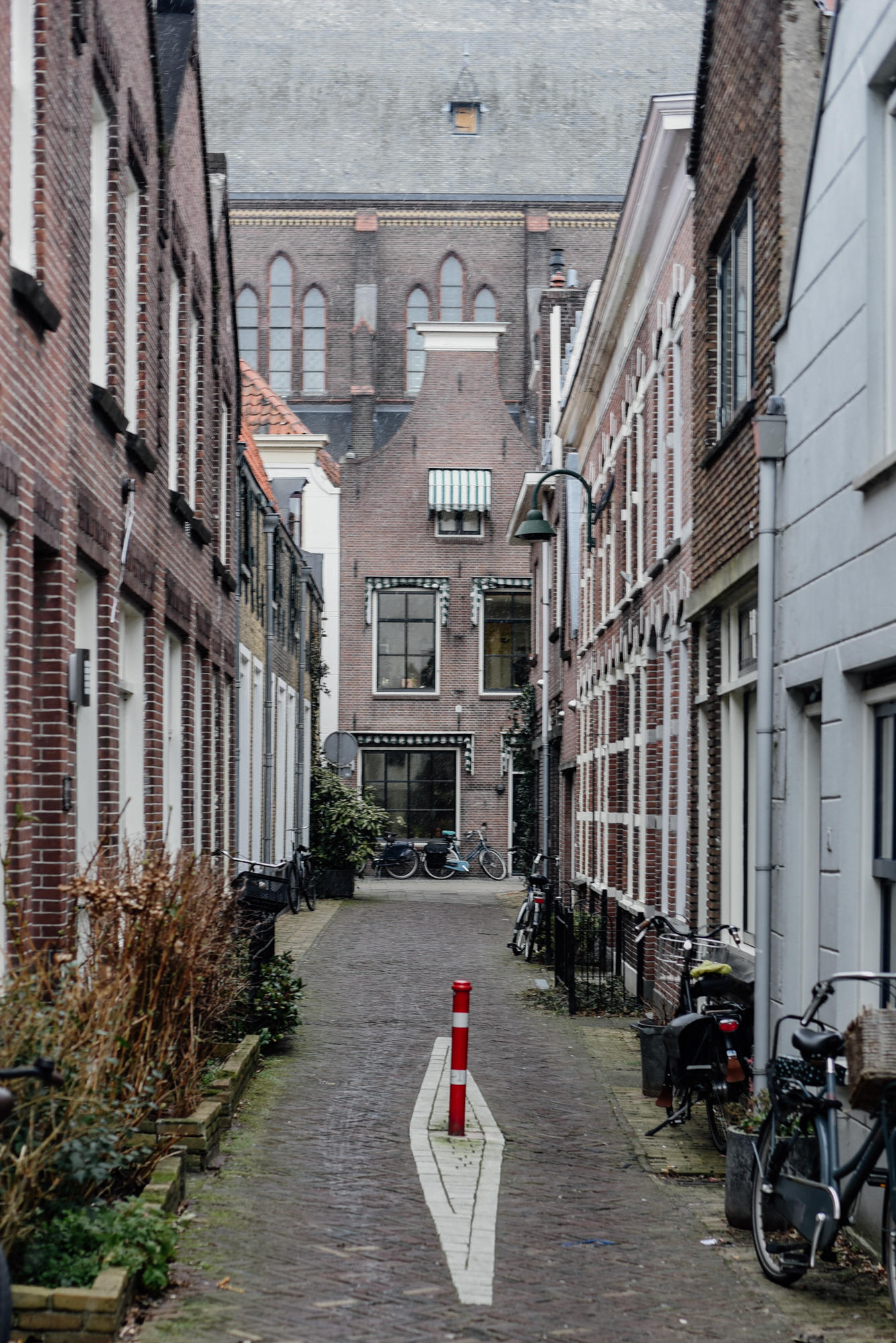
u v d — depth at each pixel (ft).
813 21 30.94
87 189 31.53
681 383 47.32
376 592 135.33
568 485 85.05
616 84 185.98
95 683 32.45
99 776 33.91
